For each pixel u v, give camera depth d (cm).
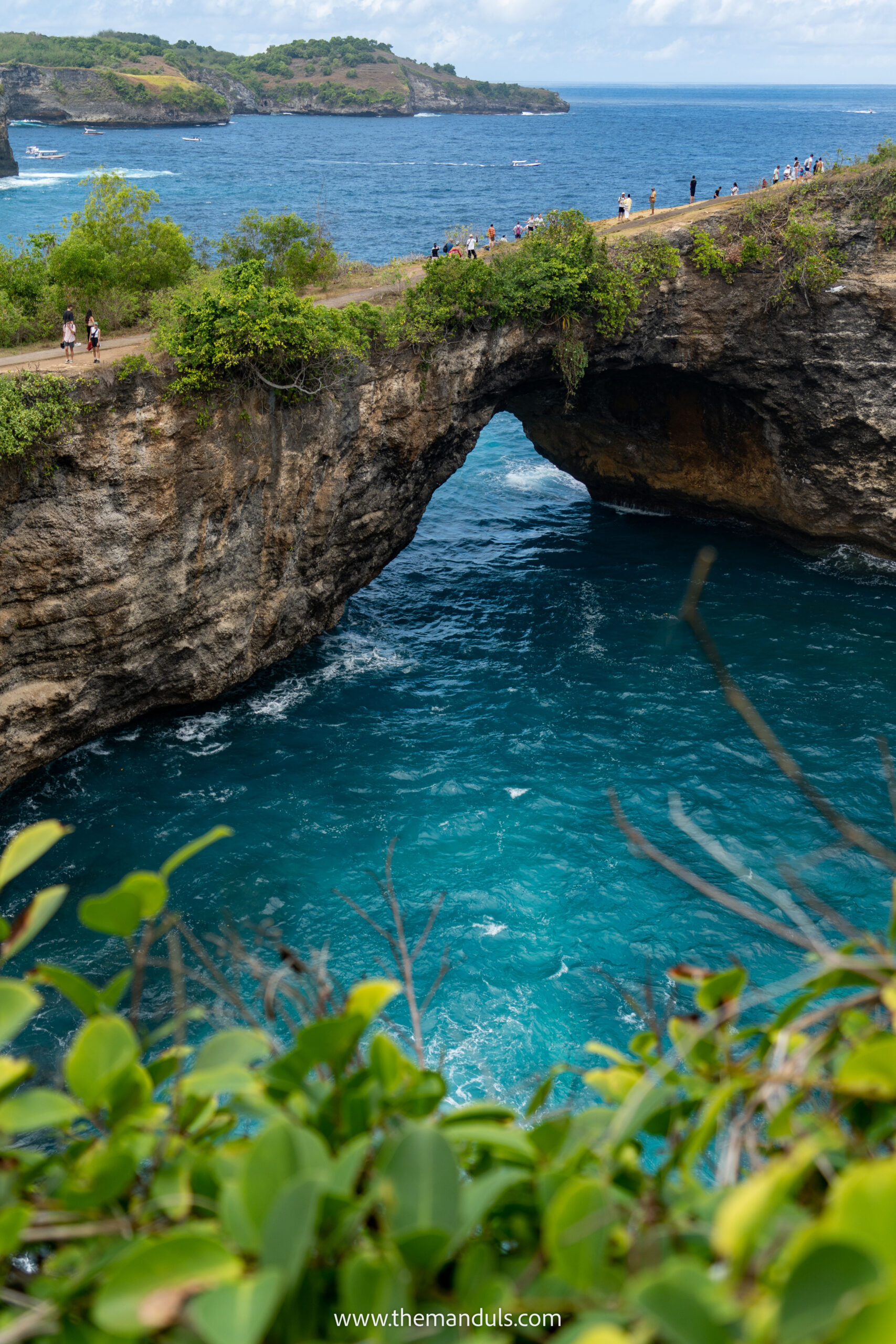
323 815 2925
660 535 5088
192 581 3080
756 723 279
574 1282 237
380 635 4034
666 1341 198
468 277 3519
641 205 14638
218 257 3853
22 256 3297
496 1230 294
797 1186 276
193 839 2820
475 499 5569
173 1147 313
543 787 3038
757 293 4269
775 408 4516
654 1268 238
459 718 3438
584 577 4566
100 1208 281
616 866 2695
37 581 2698
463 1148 341
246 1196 251
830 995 2186
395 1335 226
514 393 4394
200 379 2775
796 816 2891
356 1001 334
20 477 2552
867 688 3600
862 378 4253
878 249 4131
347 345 3044
